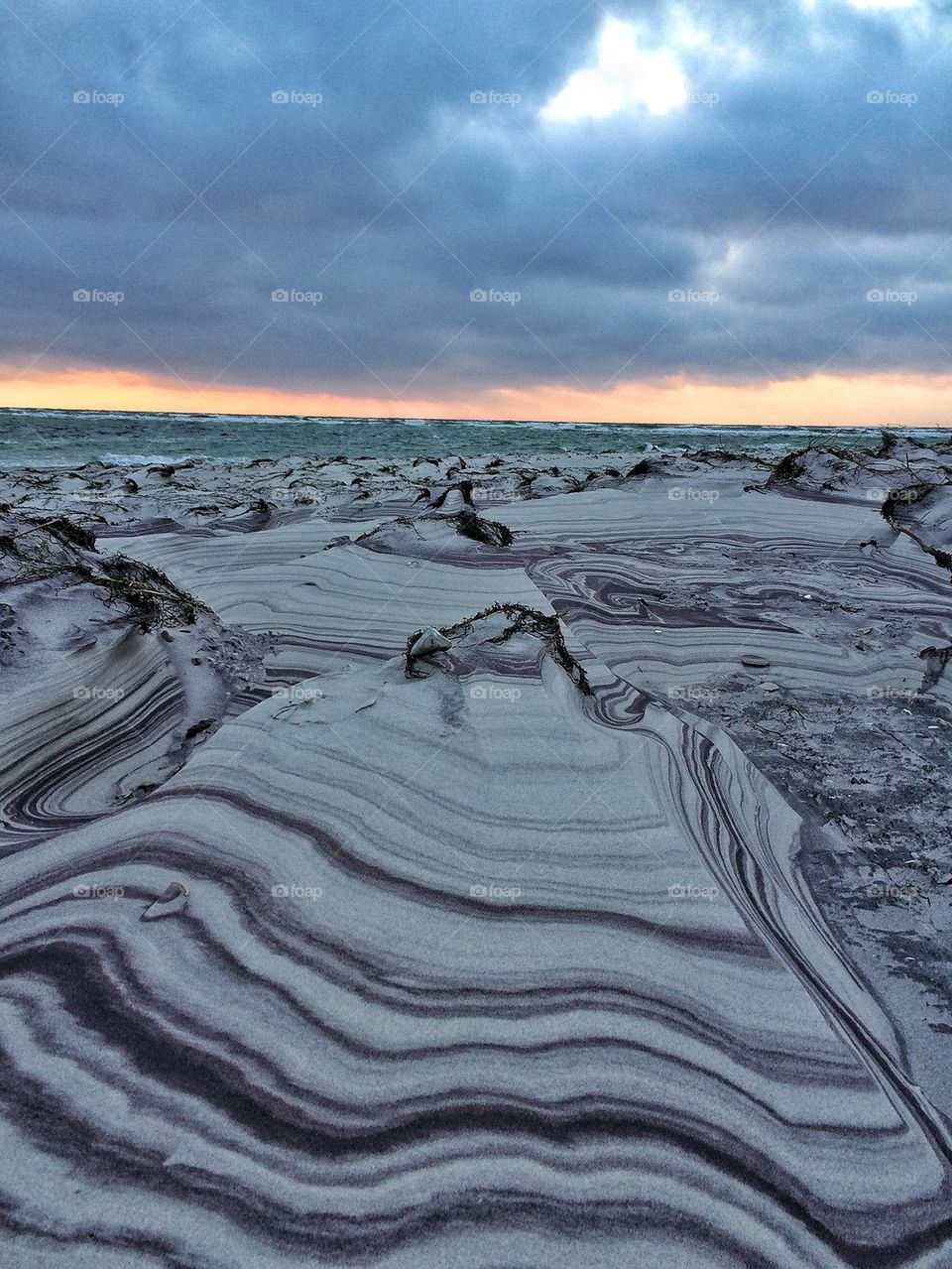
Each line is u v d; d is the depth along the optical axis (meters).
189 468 14.48
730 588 6.05
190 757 2.83
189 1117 1.49
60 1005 1.71
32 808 2.62
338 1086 1.57
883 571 6.64
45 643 3.20
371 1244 1.30
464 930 2.00
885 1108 1.62
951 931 2.44
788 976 1.93
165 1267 1.24
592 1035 1.72
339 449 24.20
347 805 2.44
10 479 10.90
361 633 4.67
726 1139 1.52
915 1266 1.34
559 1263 1.29
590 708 3.34
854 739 3.71
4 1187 1.33
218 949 1.90
